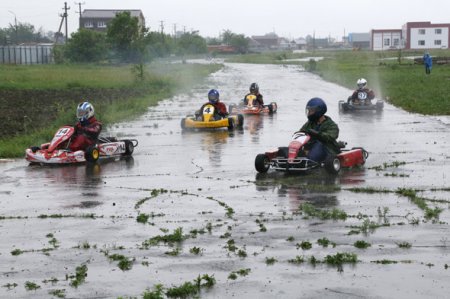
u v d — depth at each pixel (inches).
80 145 652.1
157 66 3326.8
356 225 384.2
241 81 2108.8
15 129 916.6
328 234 367.2
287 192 481.1
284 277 301.4
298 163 542.6
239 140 784.9
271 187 501.7
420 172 545.6
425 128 849.5
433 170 553.9
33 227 398.0
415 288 285.1
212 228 386.0
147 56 3828.7
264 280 298.2
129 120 1032.8
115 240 366.6
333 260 319.0
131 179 552.1
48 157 632.4
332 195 466.9
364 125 896.3
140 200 466.6
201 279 300.2
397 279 295.7
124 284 298.0
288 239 359.3
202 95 1561.3
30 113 1128.2
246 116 1072.8
